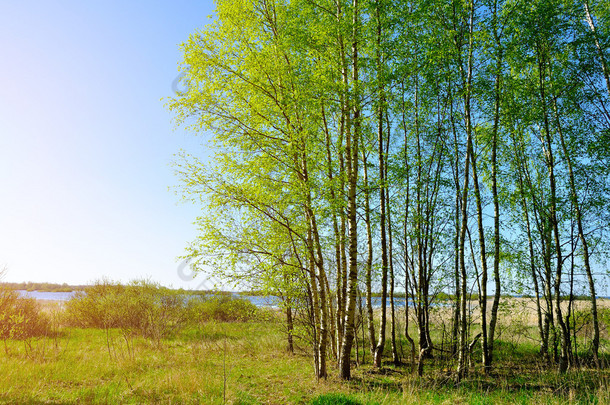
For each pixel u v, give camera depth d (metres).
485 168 11.83
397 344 14.59
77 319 18.80
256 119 8.97
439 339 13.54
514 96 11.30
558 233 11.27
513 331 12.20
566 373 9.22
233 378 9.12
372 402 6.68
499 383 8.90
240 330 17.94
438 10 10.27
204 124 8.80
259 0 9.00
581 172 10.97
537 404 6.89
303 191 8.76
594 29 10.28
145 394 7.27
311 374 9.84
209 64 8.66
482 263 9.98
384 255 11.09
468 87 9.76
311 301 10.17
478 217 10.03
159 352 12.34
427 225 10.62
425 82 10.63
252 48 8.95
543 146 11.97
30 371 8.53
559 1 10.13
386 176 9.66
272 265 8.73
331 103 9.24
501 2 9.84
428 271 10.59
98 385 7.92
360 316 11.52
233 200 8.56
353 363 11.65
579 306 11.72
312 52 9.13
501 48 9.59
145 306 16.75
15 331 13.77
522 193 11.41
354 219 9.27
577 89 10.88
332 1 9.37
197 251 8.30
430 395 7.45
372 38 9.36
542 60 10.99
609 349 12.07
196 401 6.91
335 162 10.09
